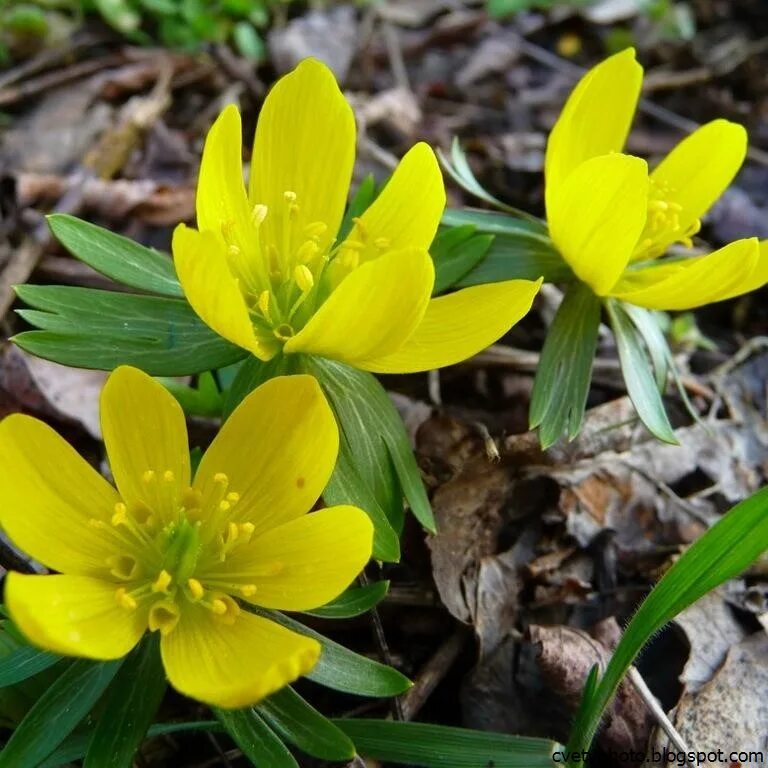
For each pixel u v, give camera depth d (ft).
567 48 0.62
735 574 0.21
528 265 0.28
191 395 0.29
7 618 0.23
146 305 0.24
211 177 0.23
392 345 0.21
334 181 0.25
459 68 0.58
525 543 0.31
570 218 0.26
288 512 0.21
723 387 0.38
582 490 0.32
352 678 0.20
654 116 0.55
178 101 0.50
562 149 0.28
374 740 0.22
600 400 0.36
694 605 0.29
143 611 0.20
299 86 0.24
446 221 0.28
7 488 0.19
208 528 0.22
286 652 0.19
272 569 0.20
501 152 0.49
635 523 0.32
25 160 0.43
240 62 0.53
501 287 0.23
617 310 0.28
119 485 0.21
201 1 0.55
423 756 0.22
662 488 0.33
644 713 0.26
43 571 0.26
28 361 0.33
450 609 0.28
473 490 0.31
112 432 0.21
